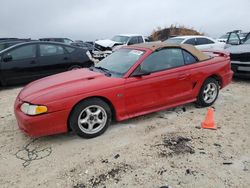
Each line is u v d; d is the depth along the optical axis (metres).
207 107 6.03
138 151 4.14
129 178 3.49
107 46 16.77
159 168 3.68
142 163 3.81
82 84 4.54
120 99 4.70
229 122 5.18
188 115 5.56
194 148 4.18
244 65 8.21
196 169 3.64
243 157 3.91
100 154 4.09
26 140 4.62
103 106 4.58
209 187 3.28
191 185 3.32
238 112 5.72
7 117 5.79
